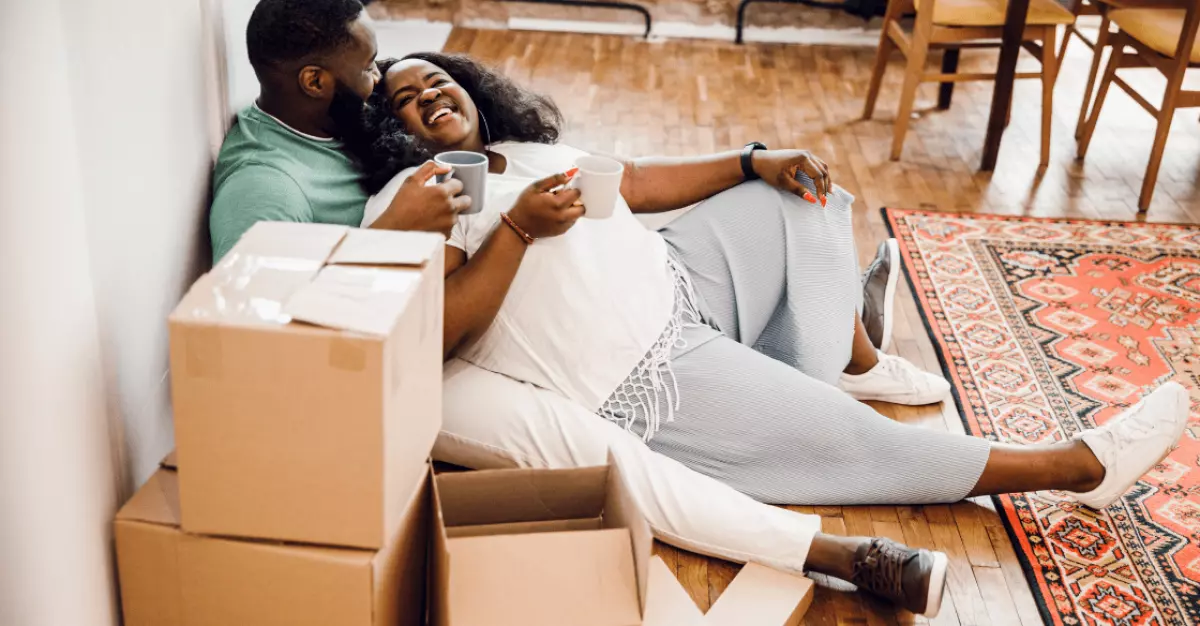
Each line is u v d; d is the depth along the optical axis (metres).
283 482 1.25
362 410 1.20
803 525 1.71
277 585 1.30
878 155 3.73
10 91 1.08
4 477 1.16
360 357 1.17
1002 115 3.54
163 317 1.64
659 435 1.84
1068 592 1.76
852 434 1.84
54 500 1.20
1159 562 1.83
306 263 1.31
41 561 1.20
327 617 1.31
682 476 1.76
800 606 1.66
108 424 1.37
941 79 3.56
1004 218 3.21
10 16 1.07
